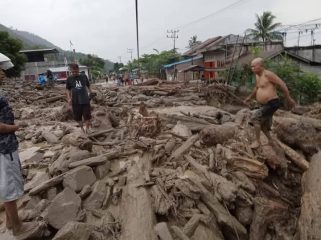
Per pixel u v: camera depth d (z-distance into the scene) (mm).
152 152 6367
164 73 54531
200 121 8641
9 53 37969
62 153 6129
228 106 14812
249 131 7285
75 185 4902
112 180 5289
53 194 4895
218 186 5234
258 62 6082
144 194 4781
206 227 4594
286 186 6387
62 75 44219
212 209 4910
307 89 20000
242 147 6574
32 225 4156
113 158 6164
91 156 5832
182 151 6250
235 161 5996
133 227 4195
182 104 14625
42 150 7008
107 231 4258
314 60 32000
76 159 5566
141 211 4430
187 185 5035
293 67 21078
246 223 5121
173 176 5375
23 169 5832
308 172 5828
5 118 3779
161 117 8641
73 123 10352
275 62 22094
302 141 7195
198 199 4969
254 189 5570
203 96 16312
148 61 64375
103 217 4527
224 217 4824
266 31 38531
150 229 4203
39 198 4879
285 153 6770
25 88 21047
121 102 15195
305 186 5602
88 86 8188
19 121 10633
